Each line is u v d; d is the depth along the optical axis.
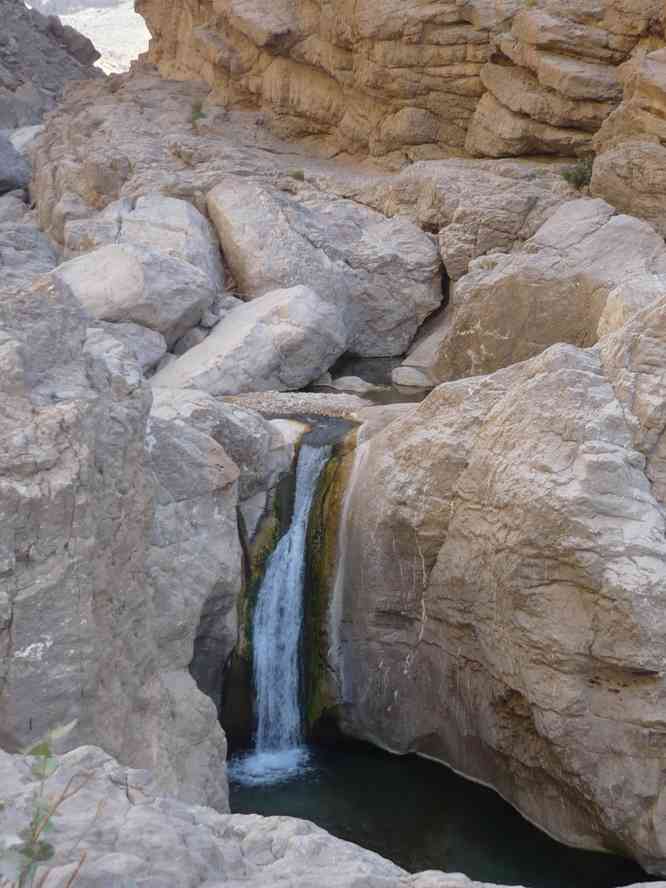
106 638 8.62
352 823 11.37
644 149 19.11
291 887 4.56
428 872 5.01
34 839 3.90
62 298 8.99
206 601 11.51
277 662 13.04
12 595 7.84
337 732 12.97
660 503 10.63
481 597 11.41
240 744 12.77
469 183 20.72
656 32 20.70
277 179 22.77
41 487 7.91
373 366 19.95
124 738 8.89
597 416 10.71
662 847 10.26
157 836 4.57
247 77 27.78
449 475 11.78
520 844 11.07
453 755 12.24
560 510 10.36
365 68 23.89
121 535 8.99
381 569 12.38
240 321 17.92
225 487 11.75
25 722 7.92
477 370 18.20
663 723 10.13
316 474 13.30
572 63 21.16
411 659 12.40
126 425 9.00
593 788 10.52
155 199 20.42
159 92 29.59
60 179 24.39
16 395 8.25
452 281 20.47
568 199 20.19
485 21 22.30
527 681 10.78
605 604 10.20
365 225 21.16
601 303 17.22
